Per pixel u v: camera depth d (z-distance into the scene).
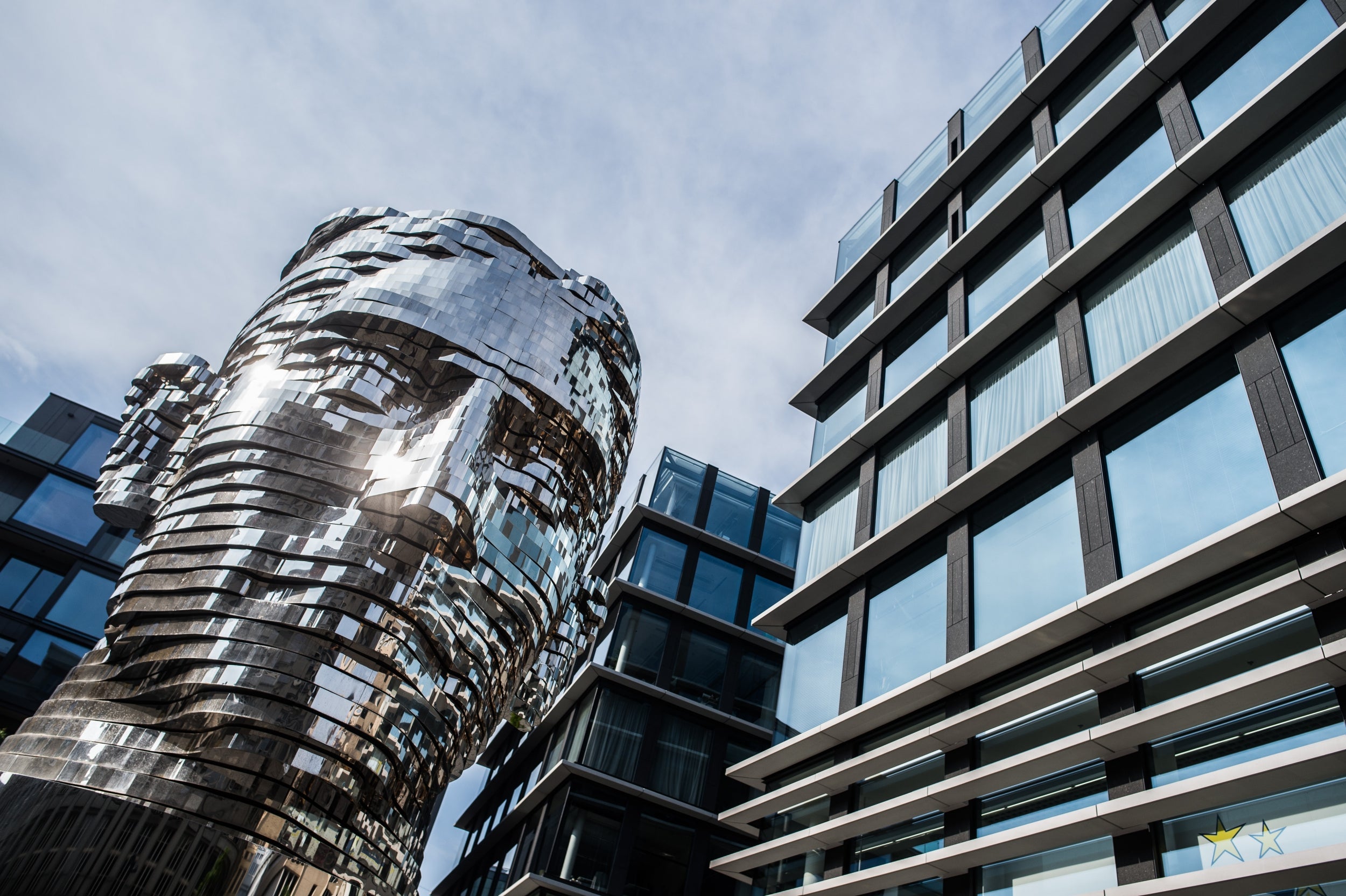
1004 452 16.19
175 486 16.34
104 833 11.31
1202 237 14.89
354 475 16.11
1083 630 13.08
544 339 19.30
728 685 32.81
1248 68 16.11
